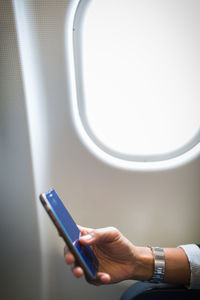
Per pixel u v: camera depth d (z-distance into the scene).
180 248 0.77
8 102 0.83
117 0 0.74
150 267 0.71
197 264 0.70
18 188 0.92
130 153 0.91
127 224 0.98
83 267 0.50
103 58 0.80
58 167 0.92
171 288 0.70
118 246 0.68
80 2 0.74
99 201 0.96
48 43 0.79
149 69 0.82
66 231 0.52
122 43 0.79
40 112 0.87
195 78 0.83
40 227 0.96
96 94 0.84
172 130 0.88
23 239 0.97
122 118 0.87
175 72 0.82
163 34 0.78
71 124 0.87
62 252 0.99
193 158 0.91
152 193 0.95
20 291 1.00
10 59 0.78
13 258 0.98
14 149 0.88
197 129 0.88
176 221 0.98
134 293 0.70
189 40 0.79
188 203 0.96
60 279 1.00
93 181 0.93
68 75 0.82
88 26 0.77
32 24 0.77
